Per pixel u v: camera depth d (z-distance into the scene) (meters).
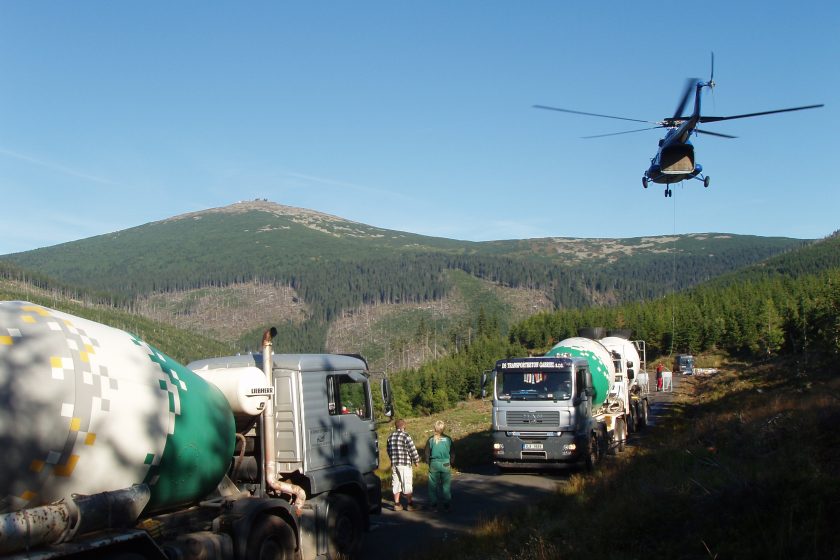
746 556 7.45
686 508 9.38
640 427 26.98
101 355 7.36
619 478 13.49
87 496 6.58
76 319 7.60
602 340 25.31
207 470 8.60
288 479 10.27
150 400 7.69
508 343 102.31
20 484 6.28
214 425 8.77
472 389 85.44
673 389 51.53
